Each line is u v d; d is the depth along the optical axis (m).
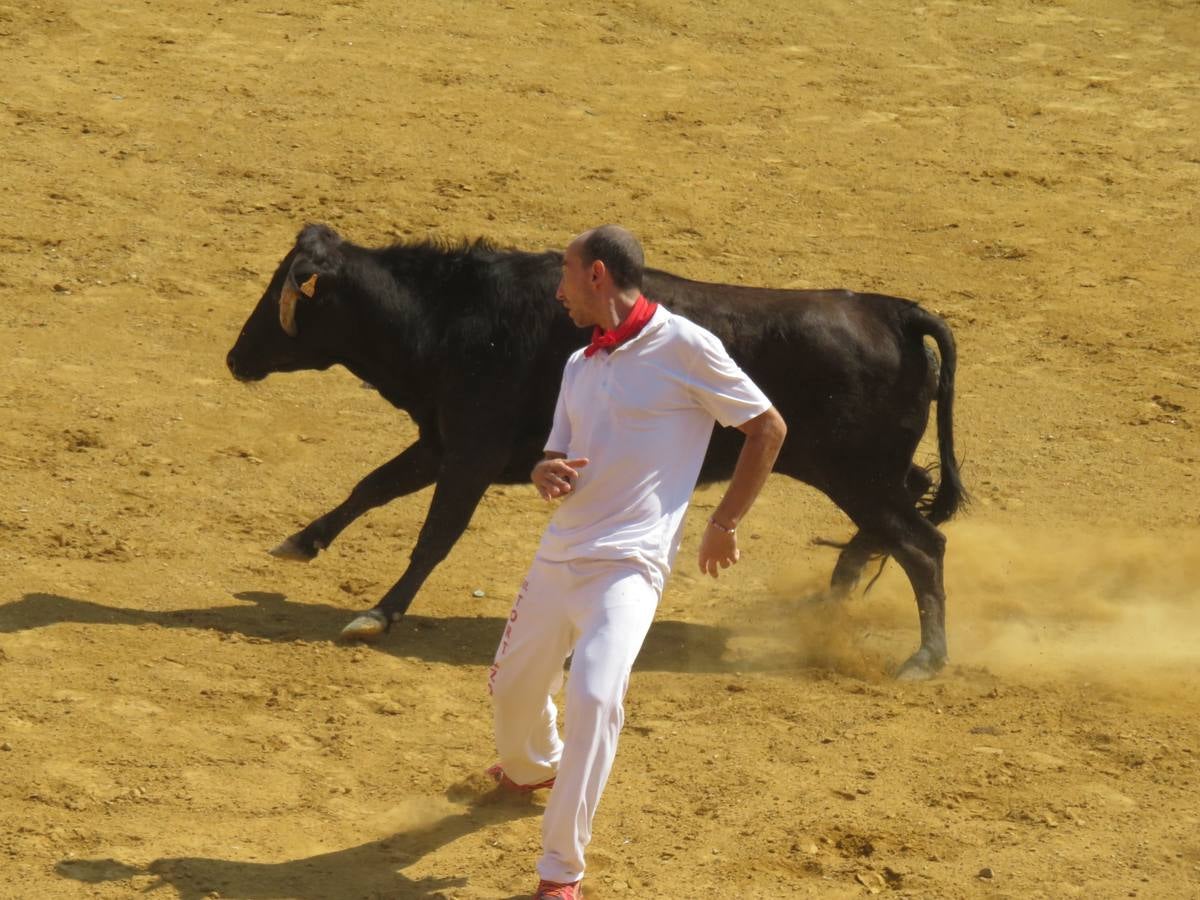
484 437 11.56
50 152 21.50
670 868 8.23
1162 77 29.94
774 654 11.72
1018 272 21.58
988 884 8.16
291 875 7.99
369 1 28.89
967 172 24.86
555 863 7.41
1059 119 27.52
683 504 7.64
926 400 11.70
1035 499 15.62
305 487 14.38
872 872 8.26
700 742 9.91
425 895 7.86
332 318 11.78
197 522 13.34
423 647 11.38
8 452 14.27
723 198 22.86
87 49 25.16
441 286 11.78
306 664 10.81
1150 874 8.33
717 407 7.54
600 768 7.31
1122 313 20.50
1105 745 10.03
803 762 9.64
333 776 9.17
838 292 11.82
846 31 30.95
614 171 23.22
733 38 29.77
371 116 23.95
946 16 32.28
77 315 17.64
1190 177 25.34
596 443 7.52
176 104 23.50
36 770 8.89
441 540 11.60
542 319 11.58
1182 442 17.14
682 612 12.55
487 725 10.07
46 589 11.62
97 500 13.53
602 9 30.11
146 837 8.27
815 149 25.17
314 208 20.89
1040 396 18.12
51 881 7.76
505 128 24.22
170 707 9.91
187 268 19.05
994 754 9.83
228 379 16.66
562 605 7.60
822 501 15.28
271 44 26.36
